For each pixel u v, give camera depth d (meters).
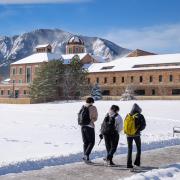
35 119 39.97
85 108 14.88
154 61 106.75
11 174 12.59
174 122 38.31
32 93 97.56
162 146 20.33
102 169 13.79
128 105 66.38
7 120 38.28
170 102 73.12
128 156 14.12
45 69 98.56
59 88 99.31
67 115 46.69
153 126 33.56
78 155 15.98
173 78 100.19
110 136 14.55
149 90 103.88
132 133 14.08
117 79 109.75
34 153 16.67
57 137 23.28
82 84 98.81
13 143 19.81
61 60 104.88
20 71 126.62
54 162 14.56
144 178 11.86
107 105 67.25
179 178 12.39
